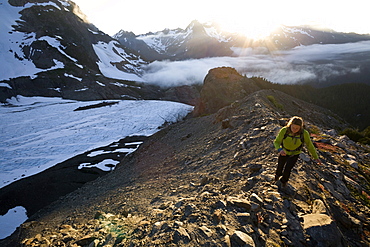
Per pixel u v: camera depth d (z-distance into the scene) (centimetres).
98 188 2014
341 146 1034
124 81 18362
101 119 7294
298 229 427
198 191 723
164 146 2609
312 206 499
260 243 398
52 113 7981
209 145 1512
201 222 436
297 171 652
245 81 7588
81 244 540
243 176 713
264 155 828
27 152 4875
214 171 933
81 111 8219
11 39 15062
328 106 12450
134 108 8644
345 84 14600
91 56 19425
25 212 2600
